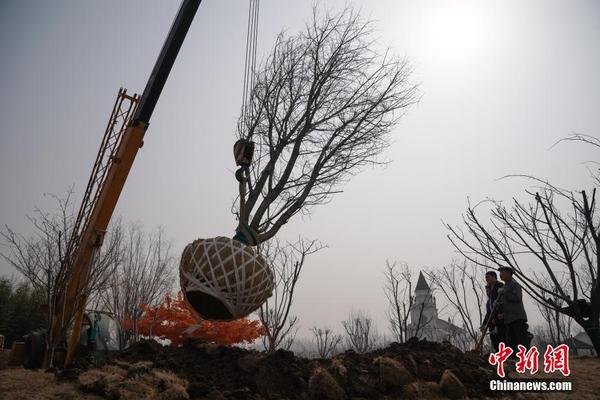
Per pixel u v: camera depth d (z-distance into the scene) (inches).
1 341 349.1
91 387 162.1
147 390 157.2
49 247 346.9
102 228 265.3
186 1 259.3
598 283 282.0
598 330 278.1
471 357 229.1
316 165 292.8
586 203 282.0
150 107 268.5
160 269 573.0
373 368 194.2
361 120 315.9
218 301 148.7
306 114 307.7
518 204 299.3
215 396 156.3
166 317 496.1
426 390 184.2
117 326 444.8
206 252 146.3
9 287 720.3
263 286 150.6
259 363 185.8
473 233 299.9
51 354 285.7
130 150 267.4
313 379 175.2
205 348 201.3
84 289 269.9
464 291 362.6
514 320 247.1
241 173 184.5
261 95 323.3
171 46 262.7
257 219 250.7
